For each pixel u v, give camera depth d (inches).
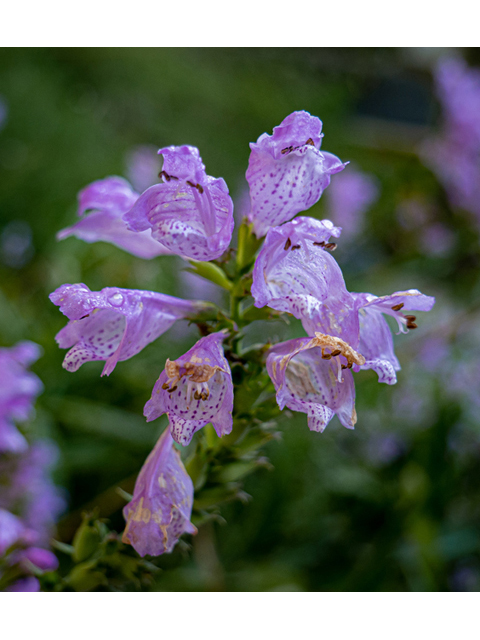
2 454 13.2
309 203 7.8
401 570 13.7
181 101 40.3
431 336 18.1
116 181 8.8
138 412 16.0
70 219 18.4
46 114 32.9
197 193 7.2
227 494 8.3
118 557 8.3
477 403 16.0
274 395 8.0
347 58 37.7
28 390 11.1
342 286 7.2
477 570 14.1
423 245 21.8
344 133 33.6
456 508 14.8
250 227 8.0
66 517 14.1
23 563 9.2
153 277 19.1
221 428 6.9
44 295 18.1
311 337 7.2
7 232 23.3
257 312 8.0
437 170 22.3
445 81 22.6
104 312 7.9
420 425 16.0
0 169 28.1
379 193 24.5
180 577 13.3
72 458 14.6
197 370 6.9
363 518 14.7
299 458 15.6
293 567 14.1
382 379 7.4
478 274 20.4
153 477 7.8
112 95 39.0
